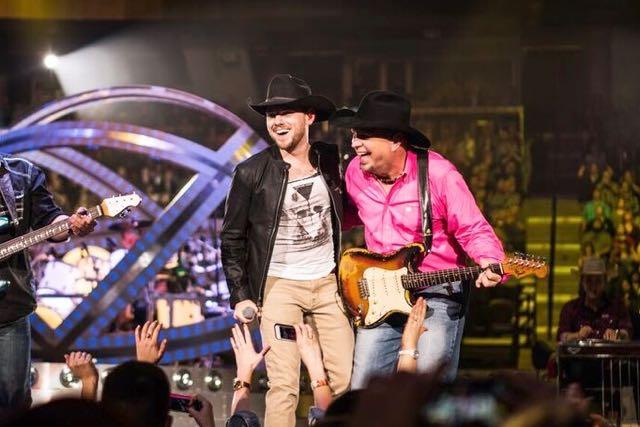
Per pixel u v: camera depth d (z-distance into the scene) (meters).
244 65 29.16
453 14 27.52
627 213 26.25
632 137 28.12
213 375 14.15
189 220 15.91
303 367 14.70
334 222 8.87
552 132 30.03
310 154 8.85
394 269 8.63
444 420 2.92
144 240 15.80
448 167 8.72
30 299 9.18
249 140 16.08
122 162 25.81
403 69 29.72
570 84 30.03
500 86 29.86
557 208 27.89
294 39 28.91
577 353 11.37
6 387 9.04
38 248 16.70
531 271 8.41
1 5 27.05
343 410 3.36
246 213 8.87
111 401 4.47
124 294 15.67
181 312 16.64
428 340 8.61
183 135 28.45
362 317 8.66
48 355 15.52
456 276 8.52
